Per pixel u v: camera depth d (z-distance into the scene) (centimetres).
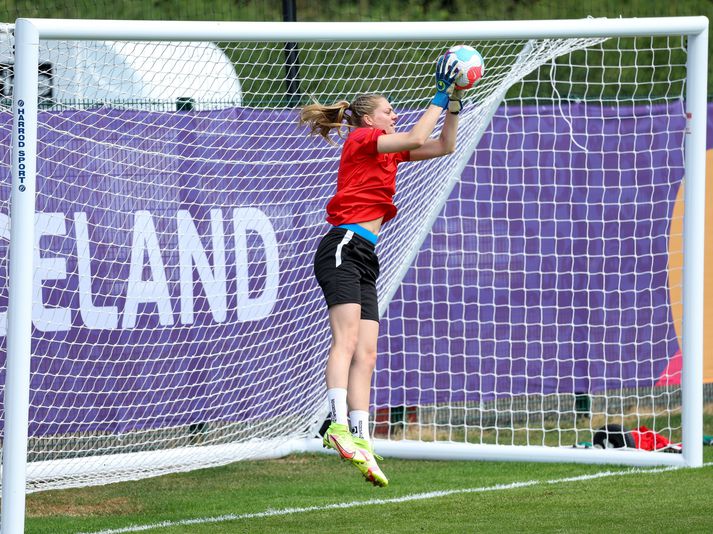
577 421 3231
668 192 3164
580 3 5512
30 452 2417
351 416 1980
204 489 2505
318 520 2116
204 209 2727
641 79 4875
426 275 3070
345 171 1975
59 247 2612
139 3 4881
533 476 2575
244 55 3375
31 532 2069
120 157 2645
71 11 4594
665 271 3173
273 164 2741
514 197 3108
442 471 2673
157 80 2652
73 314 2634
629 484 2419
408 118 2867
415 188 2775
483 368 3095
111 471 2394
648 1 5506
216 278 2738
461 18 5466
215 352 2744
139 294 2684
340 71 3831
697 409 2633
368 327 1984
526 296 3116
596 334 3147
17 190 1855
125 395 2672
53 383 2622
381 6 5391
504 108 3094
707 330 3247
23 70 1858
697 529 1947
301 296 2812
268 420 2745
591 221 3138
